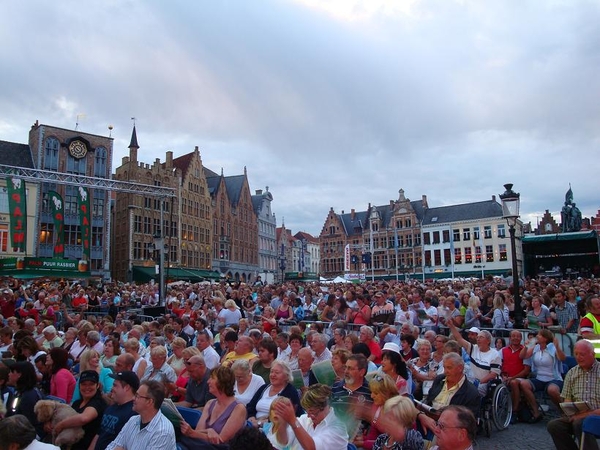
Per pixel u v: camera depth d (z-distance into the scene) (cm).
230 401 585
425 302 1580
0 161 4438
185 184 6175
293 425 457
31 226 4472
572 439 636
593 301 962
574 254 5244
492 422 829
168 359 945
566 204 6706
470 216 7775
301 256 10150
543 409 945
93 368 743
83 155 4941
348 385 632
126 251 5372
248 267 7788
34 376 668
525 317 1528
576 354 668
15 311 1795
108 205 5041
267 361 796
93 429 602
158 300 2520
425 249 8131
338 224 9531
